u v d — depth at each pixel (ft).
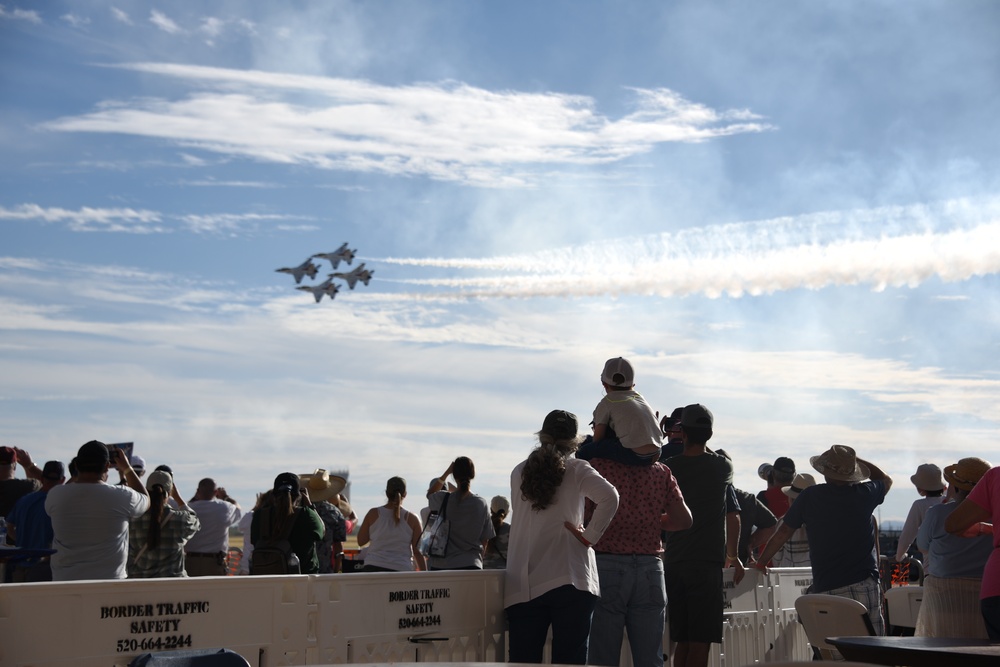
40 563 26.48
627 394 23.13
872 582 26.63
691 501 24.32
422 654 21.03
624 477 22.54
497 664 11.65
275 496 27.55
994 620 18.95
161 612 16.87
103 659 16.07
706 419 24.70
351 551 43.62
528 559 20.94
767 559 27.86
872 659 13.92
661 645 22.67
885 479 27.50
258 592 18.24
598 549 22.50
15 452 32.32
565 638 20.48
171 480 26.23
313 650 19.03
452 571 21.75
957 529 19.84
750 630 30.04
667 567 24.47
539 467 20.81
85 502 21.66
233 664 12.35
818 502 26.86
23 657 15.11
